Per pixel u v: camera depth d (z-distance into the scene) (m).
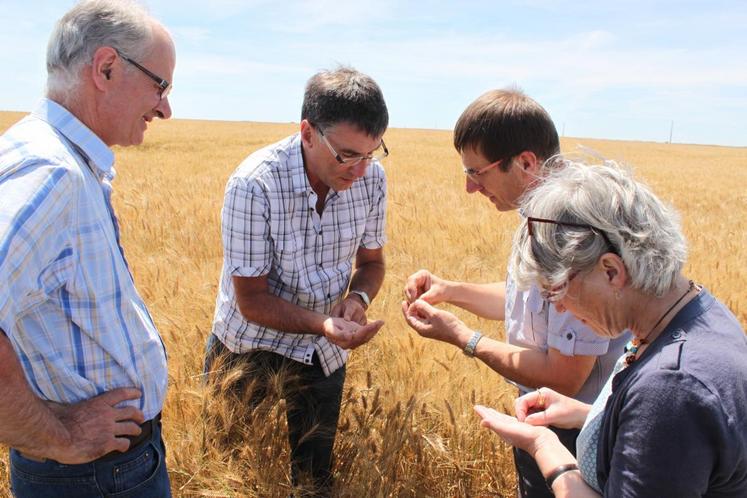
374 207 2.86
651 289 1.35
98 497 1.79
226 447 2.87
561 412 1.91
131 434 1.76
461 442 2.97
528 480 2.29
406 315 2.51
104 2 1.72
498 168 2.13
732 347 1.30
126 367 1.77
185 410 2.97
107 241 1.70
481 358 2.28
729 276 5.86
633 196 1.38
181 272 5.11
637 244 1.34
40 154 1.53
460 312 4.64
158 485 1.96
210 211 8.72
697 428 1.22
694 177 25.19
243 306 2.57
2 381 1.44
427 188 14.19
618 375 1.41
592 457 1.58
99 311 1.68
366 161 2.40
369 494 2.62
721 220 11.56
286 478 2.87
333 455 3.03
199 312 3.98
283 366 2.83
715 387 1.23
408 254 6.59
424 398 3.12
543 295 1.50
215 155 26.83
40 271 1.51
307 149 2.45
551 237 1.41
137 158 24.22
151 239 6.86
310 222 2.58
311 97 2.32
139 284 4.46
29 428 1.52
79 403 1.69
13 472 1.84
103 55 1.70
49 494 1.78
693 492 1.23
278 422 2.86
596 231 1.37
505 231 7.97
